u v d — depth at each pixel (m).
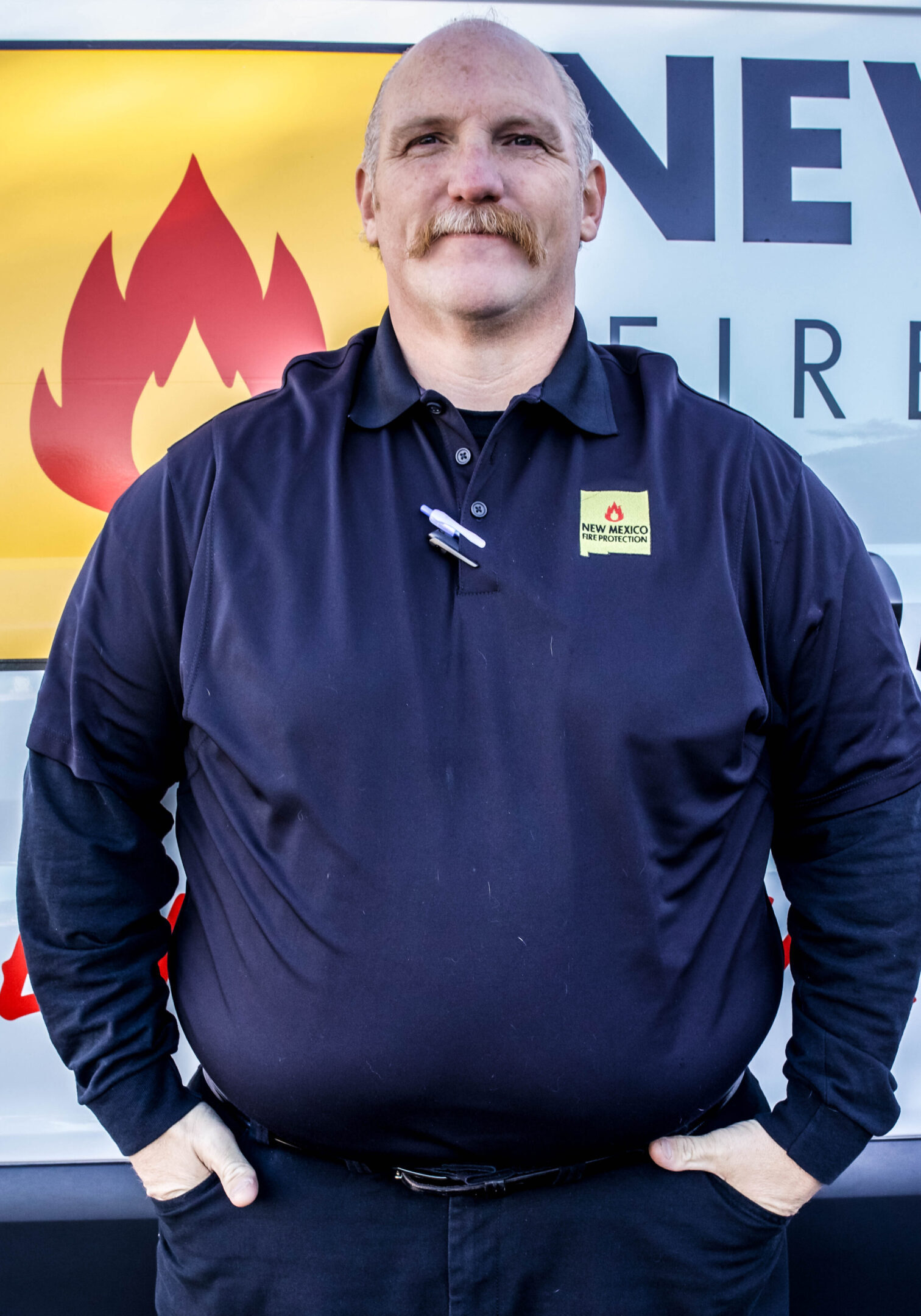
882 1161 1.55
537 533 1.15
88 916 1.19
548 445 1.20
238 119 1.45
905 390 1.50
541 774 1.08
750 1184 1.18
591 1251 1.17
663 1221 1.17
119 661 1.21
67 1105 1.50
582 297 1.48
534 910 1.05
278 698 1.09
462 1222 1.15
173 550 1.20
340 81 1.45
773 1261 1.24
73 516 1.46
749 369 1.49
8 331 1.44
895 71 1.48
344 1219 1.16
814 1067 1.20
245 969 1.12
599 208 1.37
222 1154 1.16
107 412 1.45
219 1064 1.13
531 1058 1.05
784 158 1.48
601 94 1.46
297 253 1.46
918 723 1.23
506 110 1.19
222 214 1.45
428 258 1.20
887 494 1.51
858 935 1.19
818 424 1.50
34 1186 1.49
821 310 1.49
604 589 1.12
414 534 1.15
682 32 1.47
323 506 1.17
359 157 1.46
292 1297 1.17
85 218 1.44
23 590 1.46
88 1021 1.19
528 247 1.19
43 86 1.43
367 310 1.47
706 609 1.13
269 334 1.46
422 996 1.04
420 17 1.45
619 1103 1.07
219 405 1.46
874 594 1.24
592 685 1.08
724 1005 1.14
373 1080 1.06
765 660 1.20
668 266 1.48
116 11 1.44
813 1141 1.18
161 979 1.27
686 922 1.12
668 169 1.47
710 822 1.13
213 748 1.16
